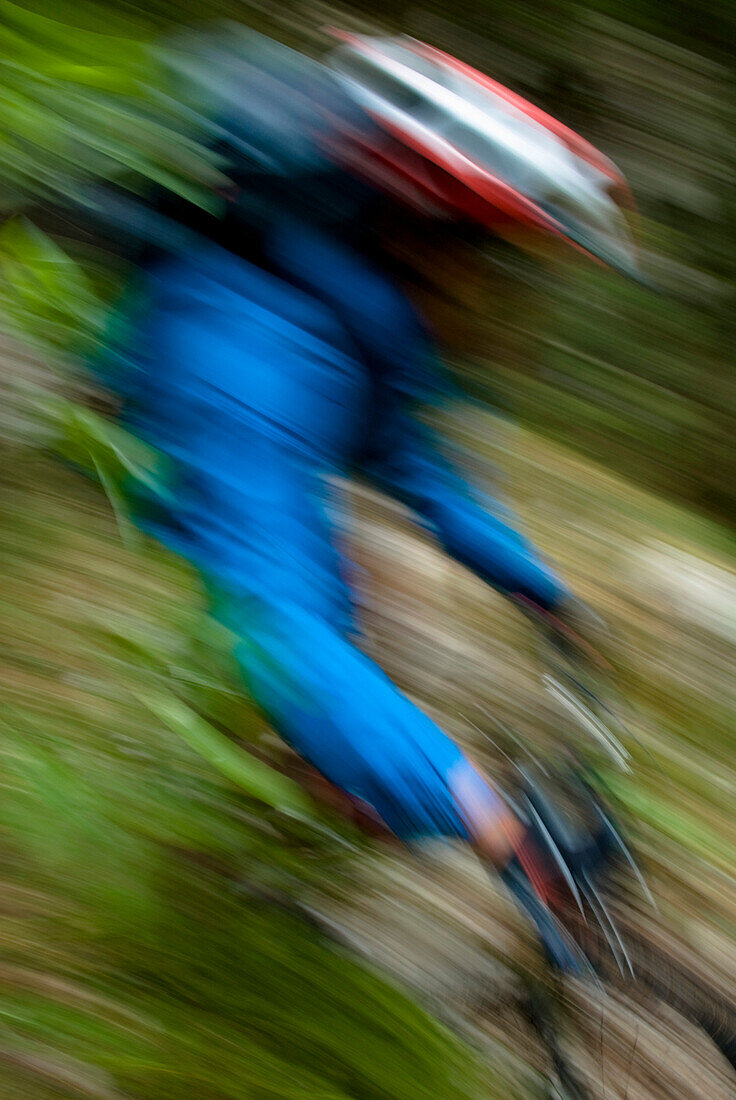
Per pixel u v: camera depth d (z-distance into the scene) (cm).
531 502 317
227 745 179
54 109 188
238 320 154
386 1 451
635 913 197
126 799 181
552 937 154
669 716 261
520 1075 170
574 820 177
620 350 410
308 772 188
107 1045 151
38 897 165
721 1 520
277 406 152
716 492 410
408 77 161
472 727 221
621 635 282
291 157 157
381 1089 158
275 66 167
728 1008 190
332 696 145
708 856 222
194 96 168
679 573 312
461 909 187
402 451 178
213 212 158
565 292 401
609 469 371
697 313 436
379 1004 166
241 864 180
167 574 220
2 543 217
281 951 169
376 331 161
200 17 317
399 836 147
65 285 206
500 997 179
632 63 500
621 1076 174
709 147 496
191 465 152
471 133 158
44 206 219
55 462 233
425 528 188
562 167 163
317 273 158
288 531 150
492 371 360
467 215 157
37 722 187
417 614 241
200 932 168
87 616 207
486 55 474
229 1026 159
